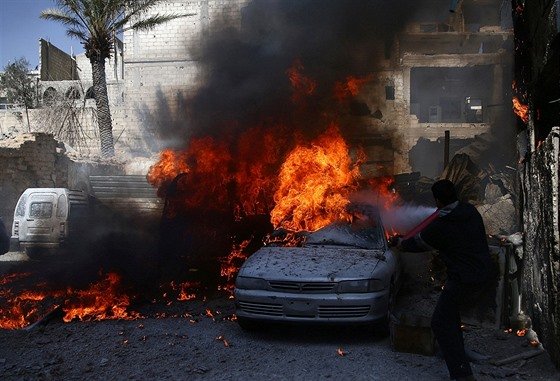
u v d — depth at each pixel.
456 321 4.14
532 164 5.36
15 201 15.56
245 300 5.29
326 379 4.24
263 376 4.31
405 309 6.29
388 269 5.51
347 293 5.11
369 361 4.66
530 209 5.44
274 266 5.46
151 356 4.82
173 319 6.17
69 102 26.83
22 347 5.09
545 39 4.88
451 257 4.16
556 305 4.33
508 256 5.84
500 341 5.21
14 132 26.00
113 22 22.06
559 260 4.30
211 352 4.94
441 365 4.56
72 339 5.32
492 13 24.75
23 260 11.52
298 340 5.36
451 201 4.26
